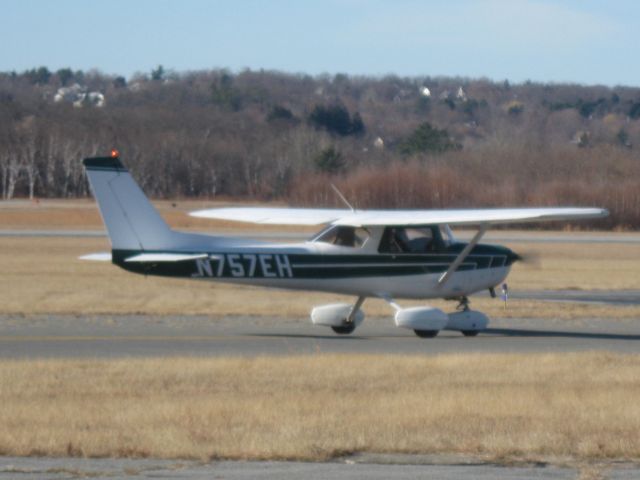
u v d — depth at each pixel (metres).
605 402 43.34
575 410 41.66
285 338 69.81
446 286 72.81
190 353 61.06
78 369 52.06
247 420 39.09
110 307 86.06
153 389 46.44
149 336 69.50
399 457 33.97
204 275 67.88
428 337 71.50
